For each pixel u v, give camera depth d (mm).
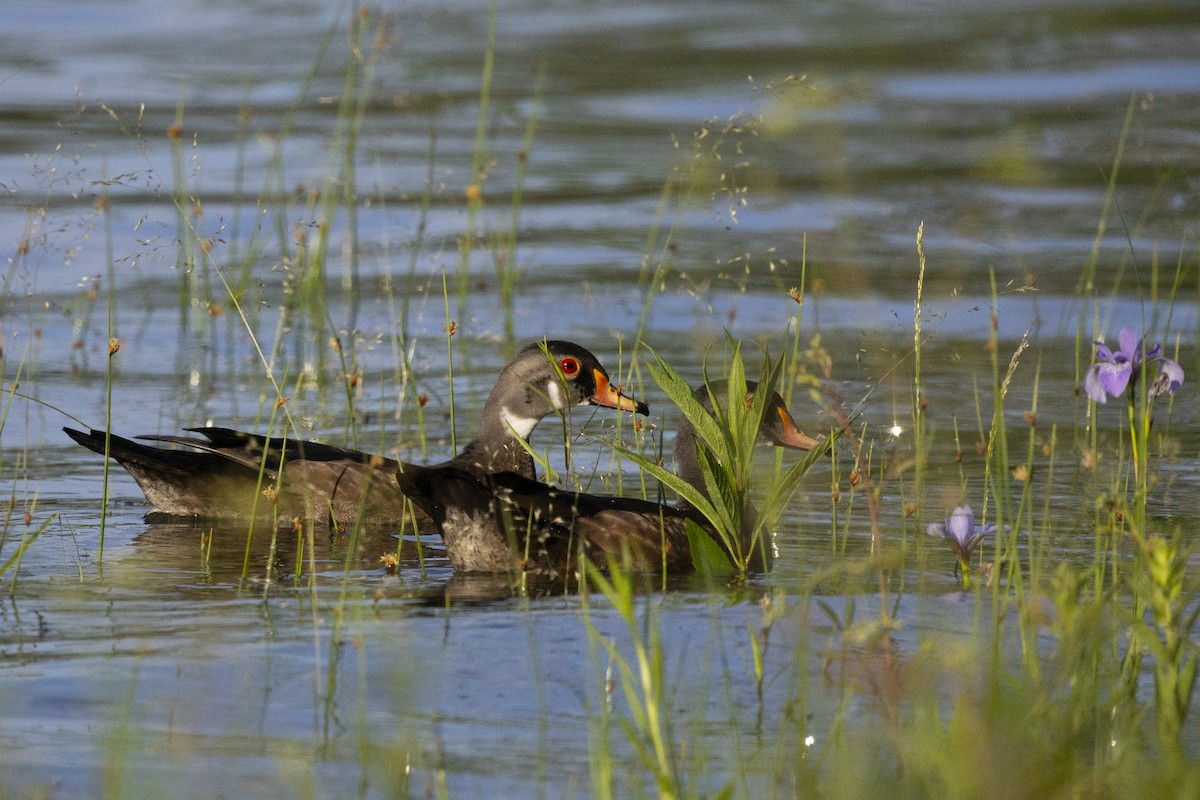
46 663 9055
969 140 30219
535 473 14836
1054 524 12750
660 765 6816
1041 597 9633
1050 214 25172
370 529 13727
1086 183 27172
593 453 15570
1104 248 23250
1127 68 36688
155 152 28625
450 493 11586
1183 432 15930
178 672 8898
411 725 8086
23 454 15602
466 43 40750
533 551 11711
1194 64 36875
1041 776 6707
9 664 9023
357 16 22422
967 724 6766
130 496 14492
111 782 7012
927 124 31766
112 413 16875
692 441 13805
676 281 22234
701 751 7805
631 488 14516
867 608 10250
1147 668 8930
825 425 15828
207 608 10406
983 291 21281
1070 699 7652
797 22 44375
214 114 31953
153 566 11820
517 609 10445
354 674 8914
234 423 16484
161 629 9844
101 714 8180
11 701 8359
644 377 18250
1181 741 7637
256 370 18891
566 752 7797
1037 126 31281
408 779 7395
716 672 9000
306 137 30375
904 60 38531
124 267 23000
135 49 39250
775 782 7211
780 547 12508
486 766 7594
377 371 18891
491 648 9461
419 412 14414
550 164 29047
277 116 31984
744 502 12336
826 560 12031
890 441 15609
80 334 20219
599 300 21422
